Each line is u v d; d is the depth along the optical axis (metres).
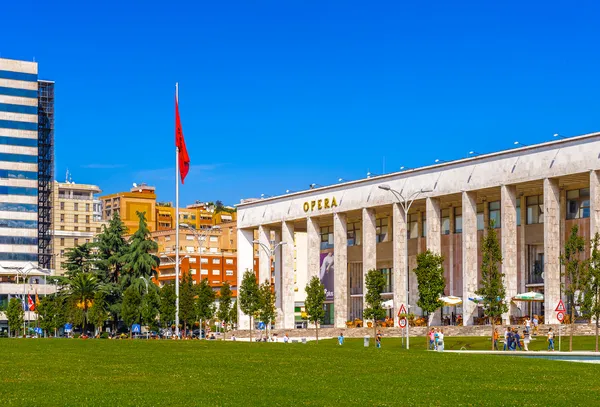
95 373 40.88
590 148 91.50
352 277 135.25
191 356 51.59
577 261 73.62
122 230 156.50
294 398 32.72
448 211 116.69
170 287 121.88
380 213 127.31
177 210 97.62
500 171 100.50
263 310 110.81
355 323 117.56
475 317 102.19
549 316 93.81
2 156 195.25
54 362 46.50
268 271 136.75
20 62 198.50
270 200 136.12
